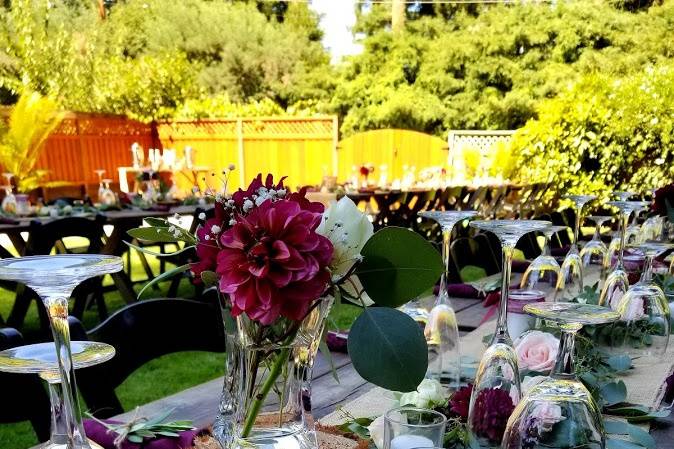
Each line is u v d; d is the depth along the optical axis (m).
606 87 6.70
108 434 0.91
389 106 14.94
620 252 1.80
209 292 1.44
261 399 0.73
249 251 0.62
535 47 14.59
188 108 12.96
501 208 7.33
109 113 12.25
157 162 9.59
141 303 1.31
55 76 13.43
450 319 1.17
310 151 11.73
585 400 0.73
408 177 8.16
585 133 6.68
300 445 0.74
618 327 1.34
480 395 0.86
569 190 6.94
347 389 1.22
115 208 4.67
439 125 15.08
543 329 1.19
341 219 0.69
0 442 2.47
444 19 17.16
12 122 10.27
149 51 17.38
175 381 3.15
